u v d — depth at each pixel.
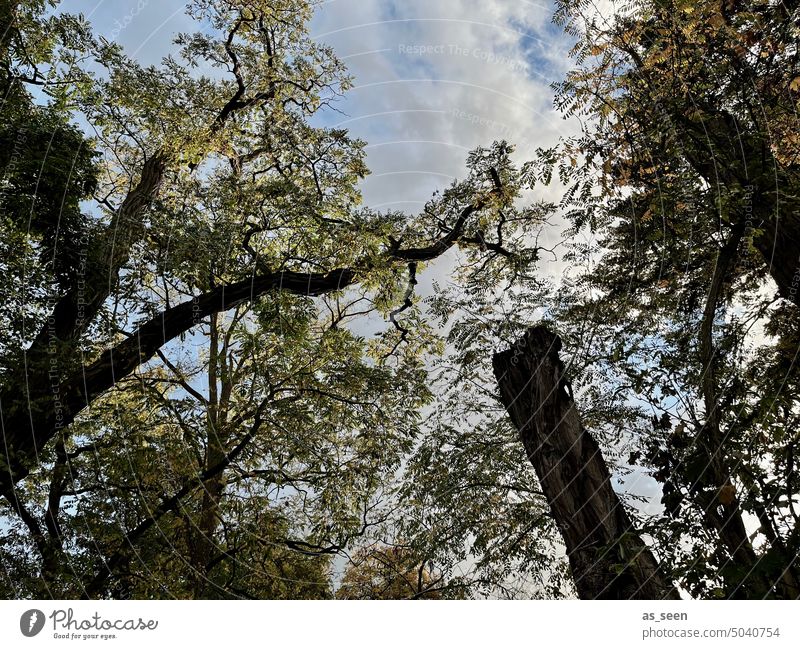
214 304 11.61
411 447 13.19
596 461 7.07
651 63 7.29
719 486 6.14
